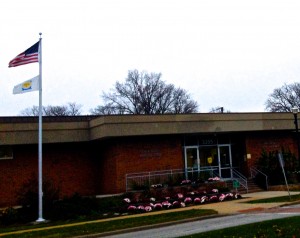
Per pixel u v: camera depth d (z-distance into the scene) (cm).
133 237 1532
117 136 2858
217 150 3456
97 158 3194
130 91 7512
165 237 1433
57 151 3058
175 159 3127
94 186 3150
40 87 2230
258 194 2941
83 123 3048
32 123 2895
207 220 1925
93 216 2302
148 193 2698
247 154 3441
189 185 2914
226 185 3073
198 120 3136
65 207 2348
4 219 2236
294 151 3731
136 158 2988
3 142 2795
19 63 2272
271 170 3284
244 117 3328
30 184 2469
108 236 1659
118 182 2906
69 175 3069
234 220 1809
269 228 1345
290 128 3528
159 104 7488
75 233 1678
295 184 3269
